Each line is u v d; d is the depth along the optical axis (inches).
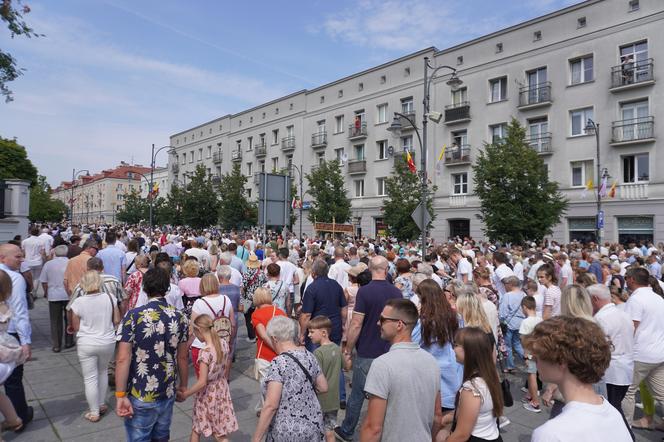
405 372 107.7
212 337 161.3
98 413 191.0
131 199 2751.0
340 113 1513.3
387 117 1357.0
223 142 2135.8
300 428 122.5
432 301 154.0
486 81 1111.0
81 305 189.2
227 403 163.6
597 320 167.8
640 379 185.0
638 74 870.4
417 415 106.4
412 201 922.1
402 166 967.6
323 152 1584.6
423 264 258.7
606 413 65.2
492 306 223.9
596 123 927.7
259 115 1904.5
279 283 277.9
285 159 1755.7
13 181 583.2
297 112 1694.1
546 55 1004.6
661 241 839.1
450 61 1188.5
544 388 237.6
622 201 890.7
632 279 191.3
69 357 281.7
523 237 794.8
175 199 1761.8
